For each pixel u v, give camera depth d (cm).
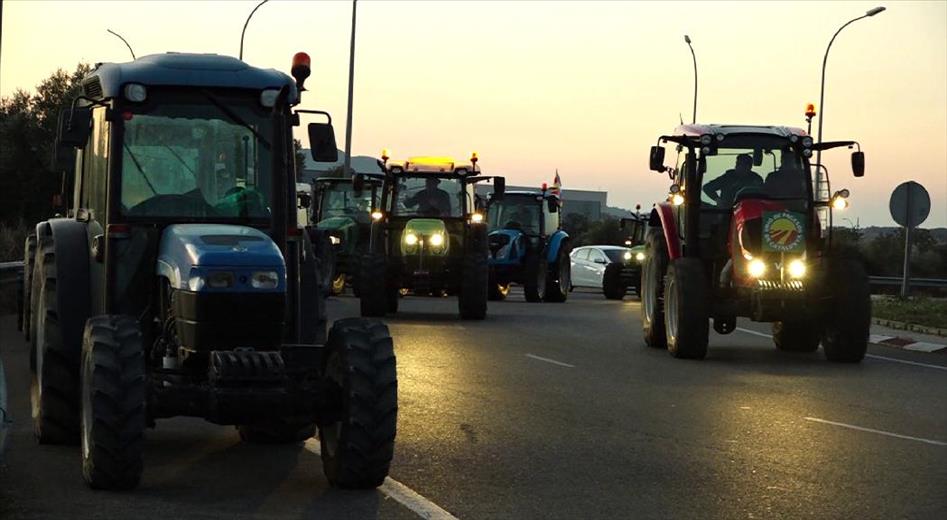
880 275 10188
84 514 1480
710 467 1852
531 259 6219
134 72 1788
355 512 1525
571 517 1527
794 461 1909
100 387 1565
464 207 4797
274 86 1828
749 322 4862
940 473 1831
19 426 2100
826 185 3441
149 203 1794
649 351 3566
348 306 5225
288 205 1820
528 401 2508
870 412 2444
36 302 2008
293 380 1648
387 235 4791
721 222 3453
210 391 1596
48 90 9081
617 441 2062
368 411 1598
